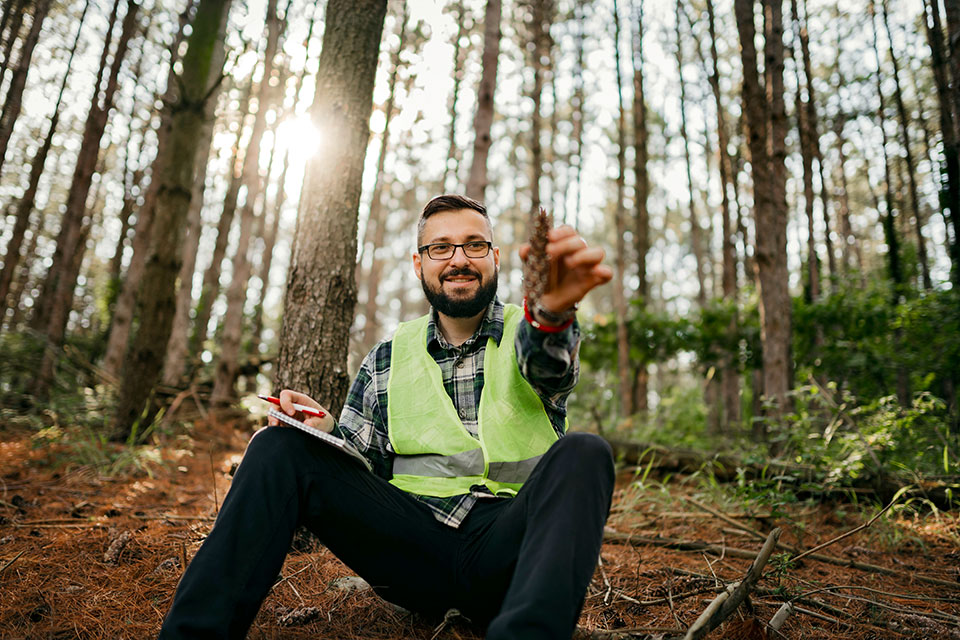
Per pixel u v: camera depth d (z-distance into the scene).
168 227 5.52
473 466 1.74
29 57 8.53
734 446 5.86
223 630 1.39
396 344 1.97
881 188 14.23
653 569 2.66
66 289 8.51
